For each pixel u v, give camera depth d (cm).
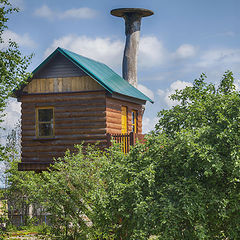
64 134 1889
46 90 1933
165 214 962
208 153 990
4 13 1442
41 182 1667
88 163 1634
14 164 2520
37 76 1944
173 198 1007
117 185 1080
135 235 988
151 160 1080
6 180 2522
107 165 1141
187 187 974
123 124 2092
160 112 1191
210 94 1152
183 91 1236
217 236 1100
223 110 1068
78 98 1884
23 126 1952
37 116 1941
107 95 1852
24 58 1439
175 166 1041
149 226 1008
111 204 1090
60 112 1903
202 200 985
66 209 1608
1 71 1391
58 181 1619
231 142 998
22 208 2512
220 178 1018
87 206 1582
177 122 1165
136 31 2595
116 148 1196
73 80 1902
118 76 2358
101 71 2102
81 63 1891
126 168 1075
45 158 1905
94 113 1858
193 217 988
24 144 1944
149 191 1025
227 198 1005
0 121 1438
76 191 1583
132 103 2212
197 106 1116
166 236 958
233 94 1092
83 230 1549
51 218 1625
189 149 999
